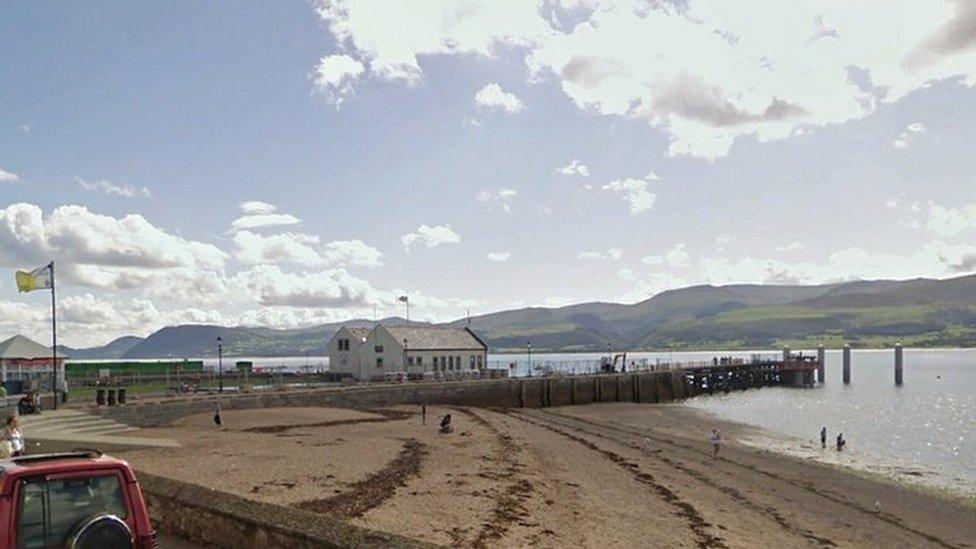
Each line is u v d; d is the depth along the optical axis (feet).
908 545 93.45
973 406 346.13
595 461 136.36
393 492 85.15
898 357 520.83
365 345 325.21
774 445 205.46
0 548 27.40
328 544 35.76
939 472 165.48
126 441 106.32
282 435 143.95
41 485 28.78
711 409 334.85
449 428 167.02
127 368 301.02
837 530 96.78
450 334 342.23
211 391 230.68
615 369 431.84
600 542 73.67
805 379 522.88
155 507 48.88
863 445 211.20
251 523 40.60
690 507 98.48
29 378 201.36
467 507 81.20
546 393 323.57
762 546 81.66
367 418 195.83
